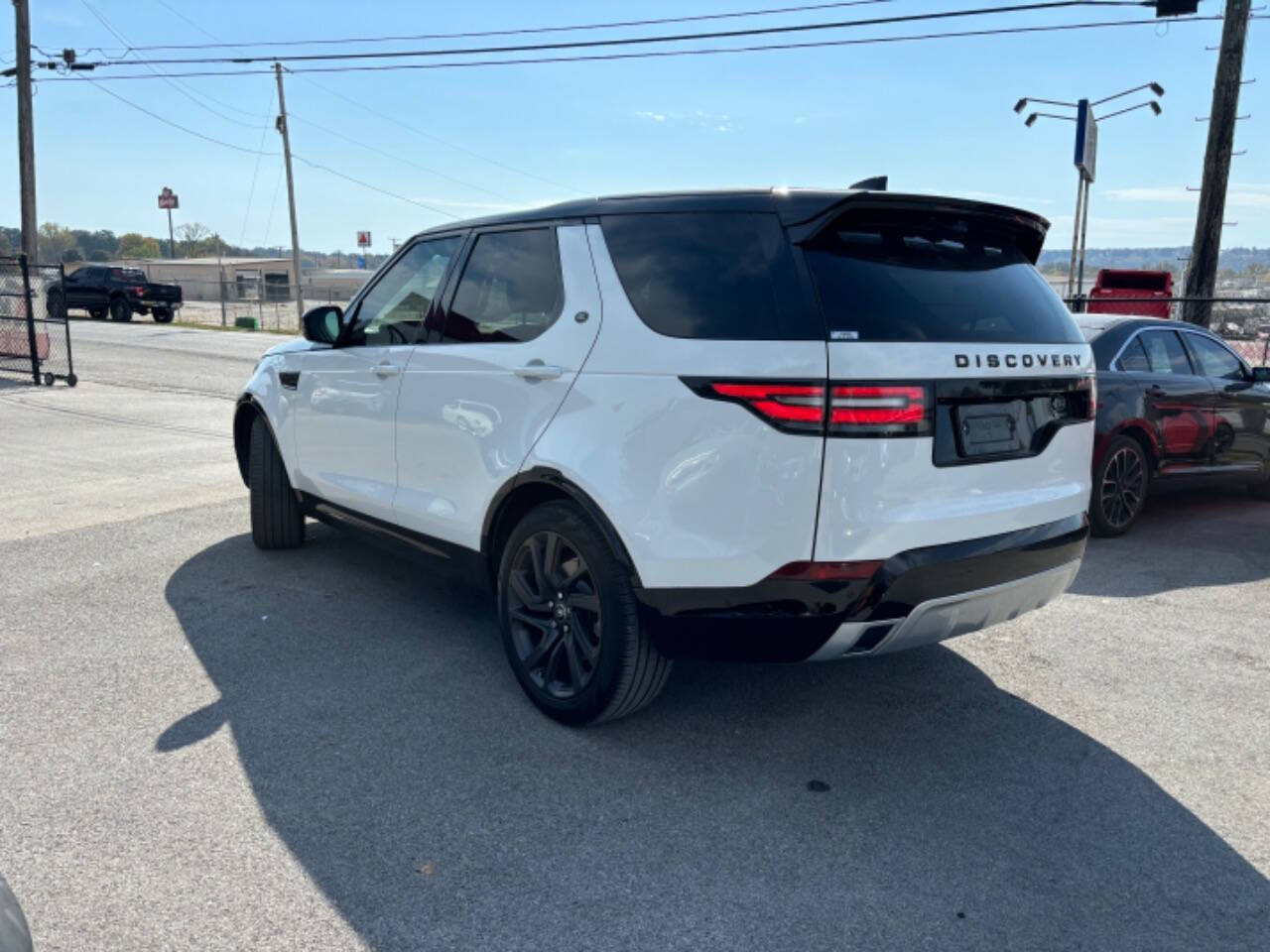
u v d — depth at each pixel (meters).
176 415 11.92
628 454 3.33
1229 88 12.63
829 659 3.25
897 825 3.10
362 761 3.43
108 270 33.81
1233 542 6.73
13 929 1.88
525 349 3.77
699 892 2.74
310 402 5.21
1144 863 2.92
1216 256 13.03
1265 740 3.75
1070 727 3.84
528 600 3.84
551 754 3.52
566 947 2.51
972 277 3.46
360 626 4.77
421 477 4.37
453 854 2.89
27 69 21.03
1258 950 2.54
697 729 3.75
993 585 3.33
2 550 5.93
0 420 11.23
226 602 5.08
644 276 3.43
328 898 2.67
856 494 3.02
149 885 2.71
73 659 4.28
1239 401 7.50
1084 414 3.74
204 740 3.56
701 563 3.19
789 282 3.09
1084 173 17.27
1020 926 2.62
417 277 4.56
